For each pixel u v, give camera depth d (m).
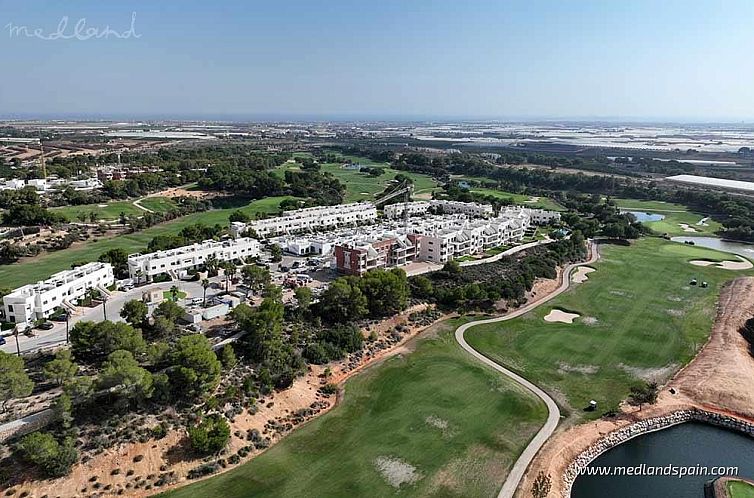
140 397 89.56
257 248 196.50
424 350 130.12
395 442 93.44
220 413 94.31
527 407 105.81
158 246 181.75
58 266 184.62
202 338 101.12
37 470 76.88
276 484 81.81
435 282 169.62
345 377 116.56
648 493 84.50
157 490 78.94
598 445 95.38
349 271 175.88
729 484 83.88
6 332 119.19
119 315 131.12
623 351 132.38
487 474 85.94
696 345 136.12
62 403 81.88
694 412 106.75
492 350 131.88
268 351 112.06
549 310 159.62
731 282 188.62
